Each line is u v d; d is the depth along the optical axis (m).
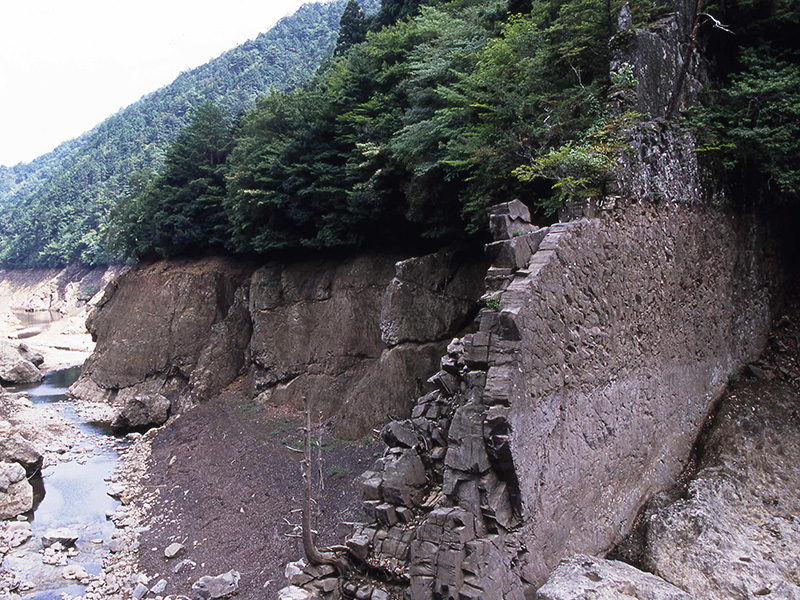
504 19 19.88
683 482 12.97
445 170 18.50
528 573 8.98
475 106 16.11
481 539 8.65
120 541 18.47
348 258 27.58
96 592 15.66
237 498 19.23
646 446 12.40
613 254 11.52
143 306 36.97
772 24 15.55
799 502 11.56
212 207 37.16
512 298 9.34
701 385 14.19
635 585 9.09
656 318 12.80
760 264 16.28
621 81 12.55
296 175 27.25
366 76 25.77
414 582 8.75
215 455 23.52
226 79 130.38
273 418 25.48
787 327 16.36
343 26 42.41
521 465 8.97
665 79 13.57
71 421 32.88
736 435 13.28
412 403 20.27
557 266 10.07
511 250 10.05
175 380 34.78
